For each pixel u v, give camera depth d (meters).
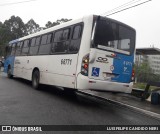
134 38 9.36
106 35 8.50
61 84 9.29
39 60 11.81
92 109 8.06
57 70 9.72
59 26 10.32
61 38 9.87
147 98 11.27
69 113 7.11
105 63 8.39
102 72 8.33
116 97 11.66
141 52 16.80
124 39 9.01
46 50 11.18
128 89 8.97
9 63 17.81
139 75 18.42
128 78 9.05
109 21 8.64
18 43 16.30
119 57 8.77
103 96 11.64
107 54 8.44
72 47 8.84
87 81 7.98
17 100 8.66
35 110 7.22
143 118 7.34
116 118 6.98
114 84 8.53
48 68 10.62
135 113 8.06
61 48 9.70
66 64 9.05
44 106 7.90
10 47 18.28
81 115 6.97
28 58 13.57
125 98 11.52
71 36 9.08
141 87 15.26
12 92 10.52
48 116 6.59
